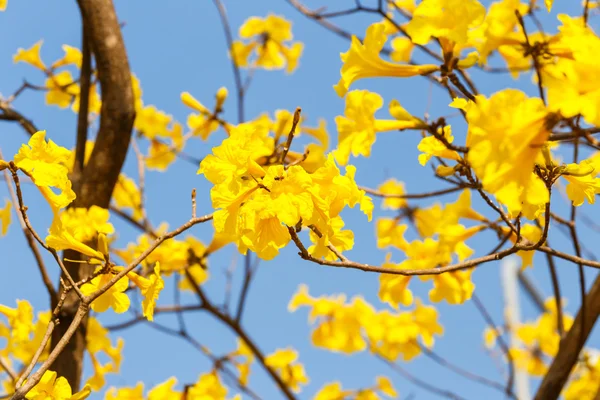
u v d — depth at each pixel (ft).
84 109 10.90
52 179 5.75
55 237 6.06
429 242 10.21
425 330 14.43
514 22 6.64
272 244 5.37
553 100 4.05
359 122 6.74
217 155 5.21
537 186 4.25
